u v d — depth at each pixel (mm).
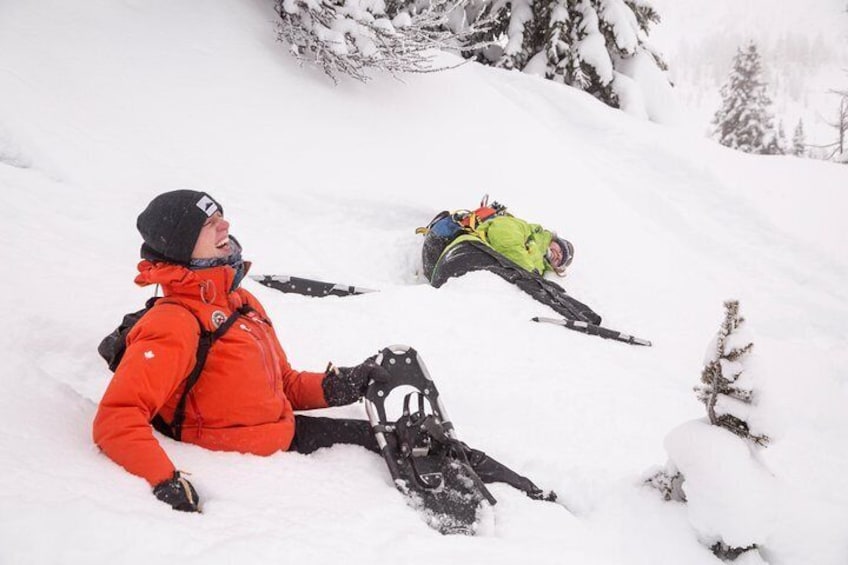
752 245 7785
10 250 4148
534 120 8891
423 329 4387
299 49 7777
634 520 2615
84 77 6375
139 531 1793
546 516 2502
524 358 4246
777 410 2490
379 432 2650
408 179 6988
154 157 5953
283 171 6449
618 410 3779
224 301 2463
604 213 7574
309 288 4832
